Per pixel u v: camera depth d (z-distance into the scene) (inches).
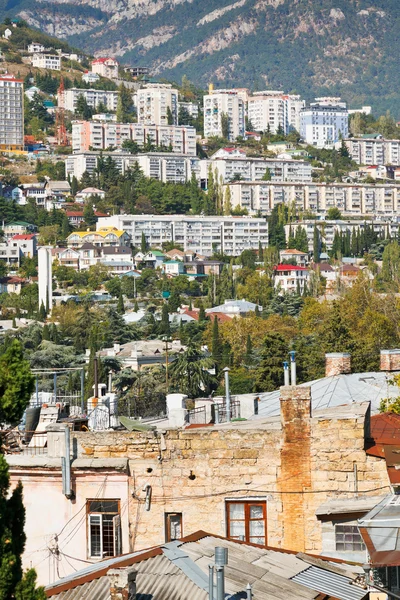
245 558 2674.7
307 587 2561.5
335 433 3019.2
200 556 2659.9
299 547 2999.5
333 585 2605.8
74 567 3058.6
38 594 2121.1
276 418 3750.0
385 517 2623.0
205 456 3080.7
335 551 2908.5
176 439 3095.5
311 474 3019.2
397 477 2903.5
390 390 4682.6
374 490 2984.7
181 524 3073.3
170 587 2488.9
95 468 3078.2
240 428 3107.8
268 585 2541.8
